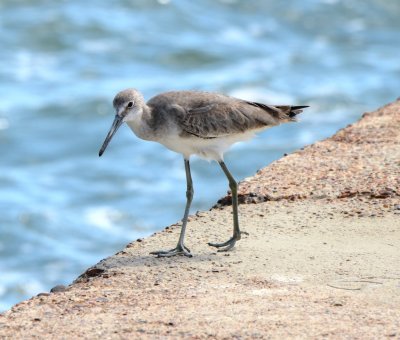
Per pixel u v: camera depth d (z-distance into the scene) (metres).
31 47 35.31
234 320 7.41
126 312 7.73
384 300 7.84
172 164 24.83
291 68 33.69
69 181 24.05
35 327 7.50
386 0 40.91
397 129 12.59
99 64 33.94
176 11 39.41
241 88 31.75
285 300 7.88
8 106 29.53
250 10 40.03
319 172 11.22
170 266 8.98
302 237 9.55
